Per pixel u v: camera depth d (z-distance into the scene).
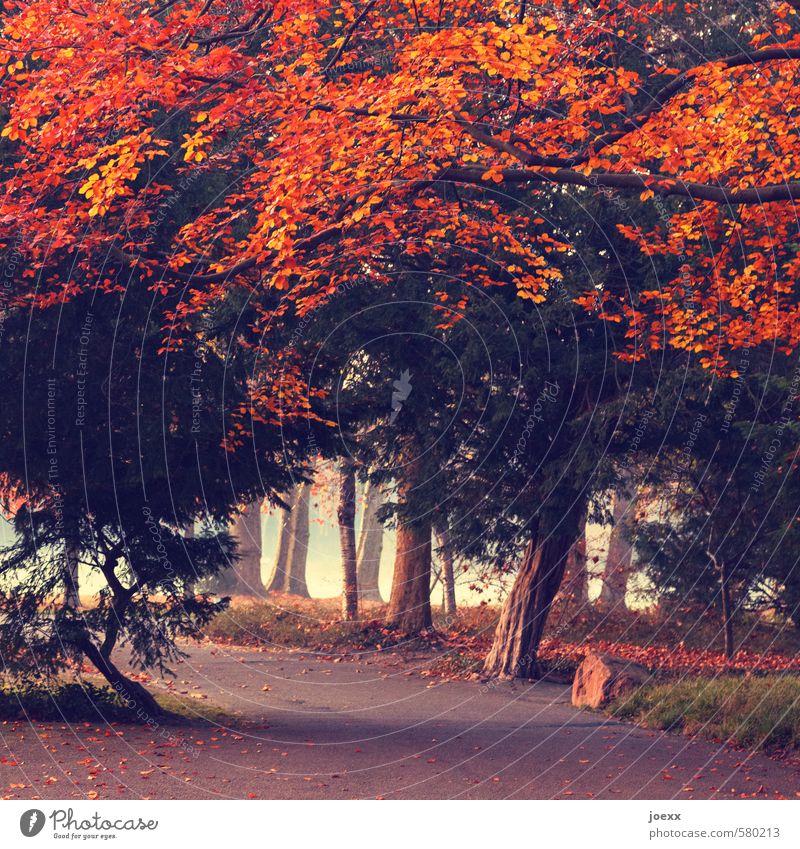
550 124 9.95
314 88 9.66
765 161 11.55
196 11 9.84
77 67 9.34
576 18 11.55
